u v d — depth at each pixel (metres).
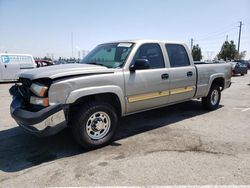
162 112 6.74
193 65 5.99
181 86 5.59
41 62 19.55
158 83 5.01
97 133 4.18
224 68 7.08
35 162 3.72
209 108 6.90
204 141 4.49
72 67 4.08
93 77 3.98
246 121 5.87
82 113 3.90
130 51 4.64
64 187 3.00
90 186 3.01
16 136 4.90
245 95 10.13
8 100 9.45
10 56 16.81
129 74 4.48
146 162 3.63
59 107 3.66
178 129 5.23
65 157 3.88
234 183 3.04
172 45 5.54
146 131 5.10
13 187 3.01
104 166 3.53
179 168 3.43
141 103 4.78
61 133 5.01
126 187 2.98
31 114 3.63
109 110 4.22
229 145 4.29
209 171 3.34
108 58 4.87
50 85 3.63
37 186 3.03
